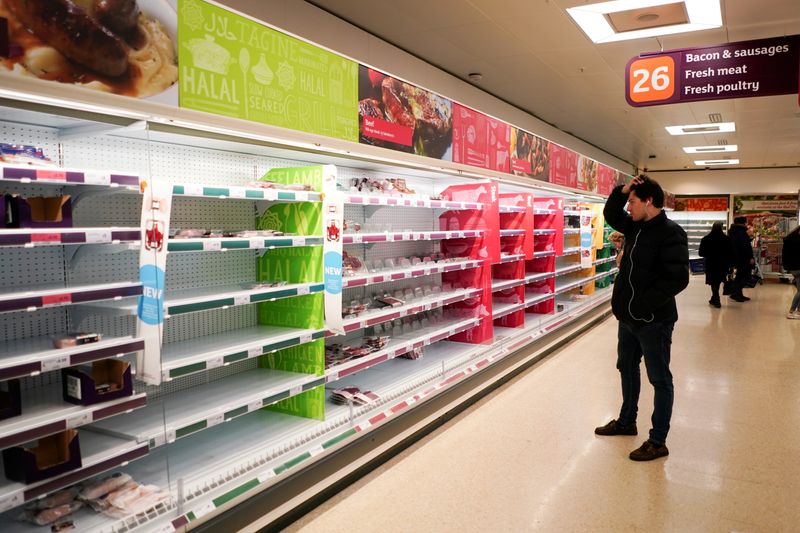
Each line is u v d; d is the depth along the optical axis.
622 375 4.02
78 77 2.03
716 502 3.05
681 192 19.06
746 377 5.63
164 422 2.43
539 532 2.76
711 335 7.91
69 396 2.17
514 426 4.23
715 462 3.58
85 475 2.08
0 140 2.26
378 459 3.50
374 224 4.48
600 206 9.81
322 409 3.34
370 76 3.78
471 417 4.44
